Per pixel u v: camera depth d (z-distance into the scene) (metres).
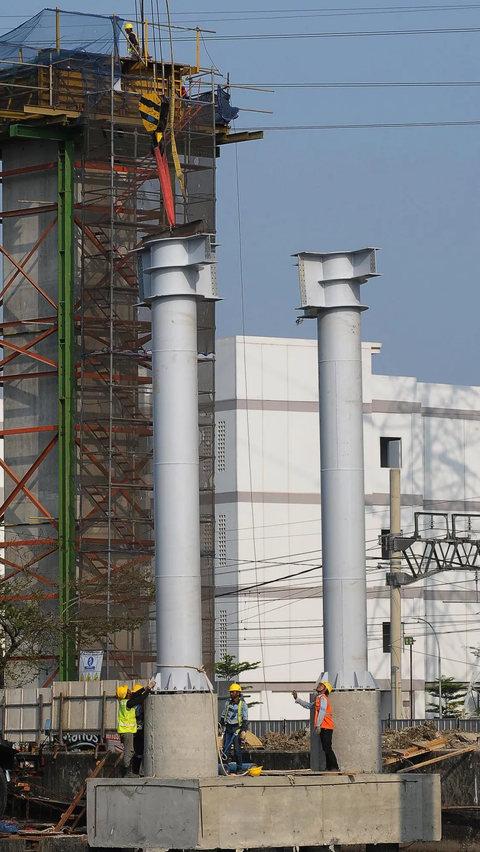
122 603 77.69
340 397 42.12
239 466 136.38
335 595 41.69
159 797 38.09
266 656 135.75
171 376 40.44
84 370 79.69
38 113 78.75
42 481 80.44
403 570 142.88
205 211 82.75
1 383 82.50
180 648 39.72
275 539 137.50
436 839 40.06
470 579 149.75
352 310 42.44
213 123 83.31
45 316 81.31
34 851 43.31
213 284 40.84
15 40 82.44
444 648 146.88
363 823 39.31
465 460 152.38
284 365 139.25
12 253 82.75
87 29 81.81
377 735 41.22
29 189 82.50
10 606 75.06
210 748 39.47
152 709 39.62
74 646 76.12
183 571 39.91
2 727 57.44
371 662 139.62
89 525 78.75
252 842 37.72
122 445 80.12
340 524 41.84
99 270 80.44
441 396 151.38
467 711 135.75
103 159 80.31
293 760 52.19
